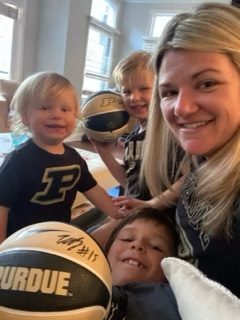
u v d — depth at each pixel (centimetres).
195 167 88
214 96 59
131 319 54
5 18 399
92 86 528
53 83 110
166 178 106
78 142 277
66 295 41
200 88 60
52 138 108
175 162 103
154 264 75
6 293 41
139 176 131
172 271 53
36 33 435
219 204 62
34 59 442
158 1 543
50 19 426
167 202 102
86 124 139
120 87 146
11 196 100
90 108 137
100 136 141
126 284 64
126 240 81
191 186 80
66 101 111
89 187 127
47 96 108
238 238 58
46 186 108
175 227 85
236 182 61
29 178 104
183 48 59
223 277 61
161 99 70
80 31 452
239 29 59
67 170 114
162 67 66
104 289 45
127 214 103
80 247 47
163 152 104
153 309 54
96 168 165
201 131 62
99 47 525
